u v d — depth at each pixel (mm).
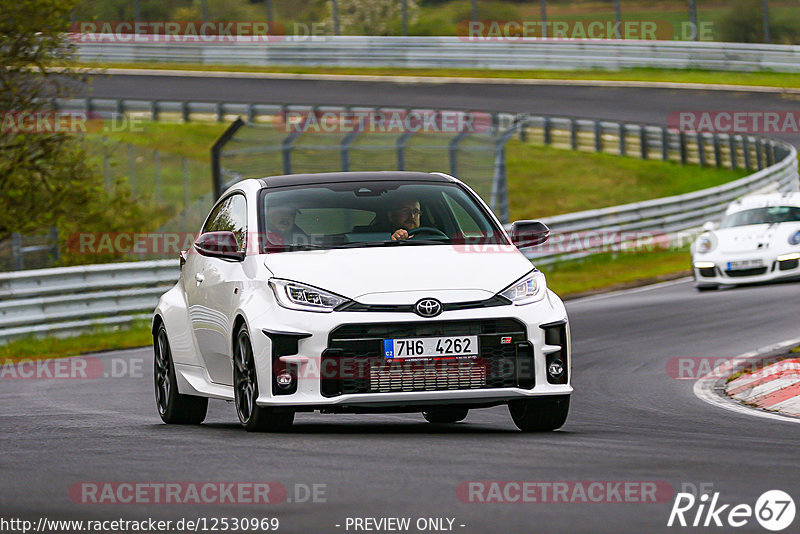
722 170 133000
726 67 162750
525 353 24281
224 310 26406
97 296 63406
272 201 27438
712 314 55312
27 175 87375
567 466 19531
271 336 24094
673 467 19531
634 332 51469
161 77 179625
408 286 24172
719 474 18828
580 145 143500
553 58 171250
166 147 144500
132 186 128250
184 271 30375
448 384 23828
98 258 94562
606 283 77125
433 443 22578
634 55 167625
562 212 121500
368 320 23656
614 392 35656
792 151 114000
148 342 59500
